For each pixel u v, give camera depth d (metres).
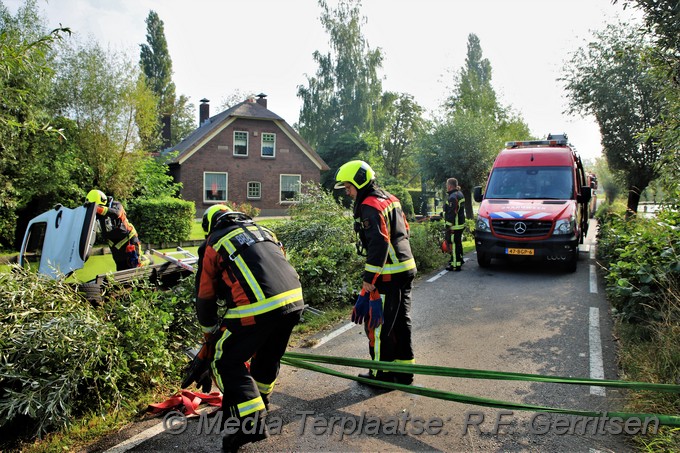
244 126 32.81
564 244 9.47
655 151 15.16
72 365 3.86
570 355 5.23
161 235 19.25
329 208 10.23
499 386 4.52
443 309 7.25
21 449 3.59
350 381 4.70
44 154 16.52
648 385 3.45
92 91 19.06
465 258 12.05
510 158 11.36
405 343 4.43
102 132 19.42
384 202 4.25
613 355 5.20
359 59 43.44
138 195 22.14
